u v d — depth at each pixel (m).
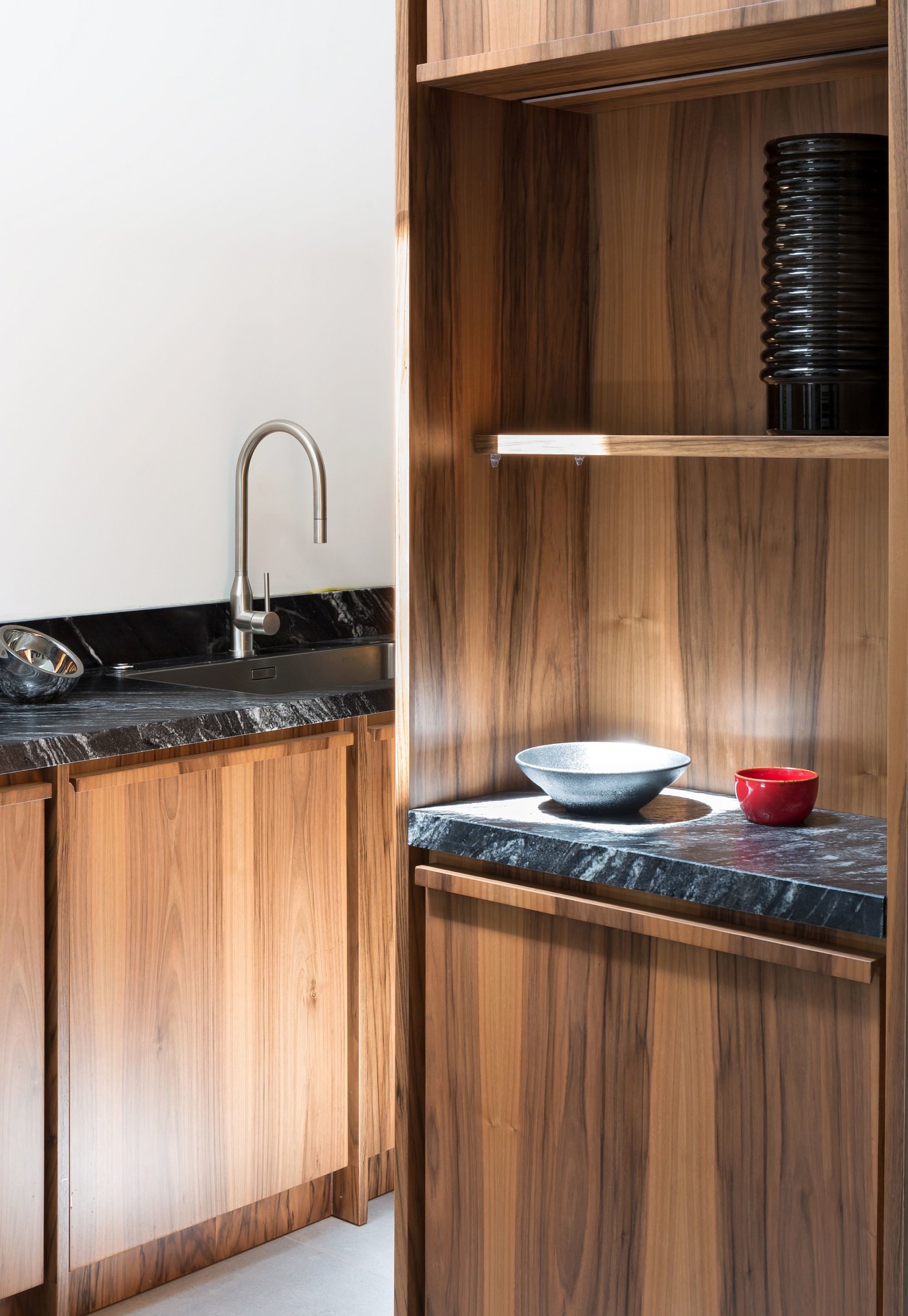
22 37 2.65
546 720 1.95
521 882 1.71
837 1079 1.45
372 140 3.26
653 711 1.94
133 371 2.87
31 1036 2.16
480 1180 1.77
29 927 2.14
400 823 1.79
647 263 1.89
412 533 1.73
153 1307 2.40
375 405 3.32
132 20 2.81
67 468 2.78
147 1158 2.34
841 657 1.73
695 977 1.55
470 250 1.77
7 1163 2.16
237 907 2.43
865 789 1.72
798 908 1.45
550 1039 1.68
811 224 1.56
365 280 3.27
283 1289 2.46
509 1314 1.75
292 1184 2.57
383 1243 2.62
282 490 3.14
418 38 1.71
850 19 1.40
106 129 2.78
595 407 1.96
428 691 1.78
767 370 1.62
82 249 2.76
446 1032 1.79
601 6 1.57
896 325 1.36
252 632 2.98
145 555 2.91
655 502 1.91
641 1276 1.62
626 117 1.89
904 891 1.38
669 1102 1.58
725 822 1.71
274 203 3.07
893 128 1.34
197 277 2.95
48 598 2.77
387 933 2.67
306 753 2.51
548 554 1.93
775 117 1.75
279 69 3.06
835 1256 1.46
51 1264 2.24
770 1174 1.50
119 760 2.25
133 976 2.29
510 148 1.82
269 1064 2.51
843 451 1.45
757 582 1.81
